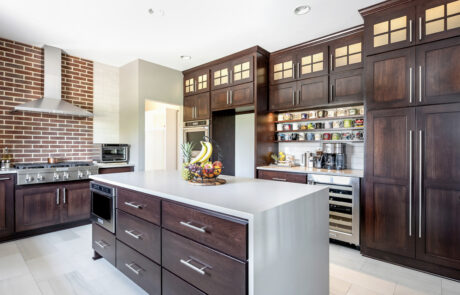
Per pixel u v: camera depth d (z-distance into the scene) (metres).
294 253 1.30
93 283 1.93
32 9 2.45
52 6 2.39
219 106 3.90
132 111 3.93
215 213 1.18
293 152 3.73
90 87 3.88
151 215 1.58
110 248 2.02
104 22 2.72
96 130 3.93
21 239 2.82
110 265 2.22
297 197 1.35
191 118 4.37
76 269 2.14
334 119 3.32
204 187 1.67
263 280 1.08
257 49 3.40
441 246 2.06
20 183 2.79
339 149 3.07
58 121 3.52
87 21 2.70
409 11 2.21
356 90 2.85
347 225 2.63
